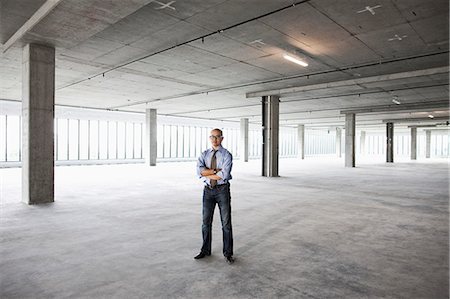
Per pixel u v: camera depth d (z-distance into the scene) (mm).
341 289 3836
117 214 7961
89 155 30672
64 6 6473
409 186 14023
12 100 22469
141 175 18641
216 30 8672
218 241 5746
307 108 25719
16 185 13508
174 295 3637
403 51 10414
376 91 17703
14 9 7305
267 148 18734
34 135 9375
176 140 39156
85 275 4184
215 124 40094
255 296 3629
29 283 3930
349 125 27875
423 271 4418
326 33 8836
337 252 5211
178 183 14656
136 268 4438
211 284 3939
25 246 5375
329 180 16453
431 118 33625
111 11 6637
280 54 10844
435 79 14102
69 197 10555
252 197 10828
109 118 30359
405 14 7543
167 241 5719
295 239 5945
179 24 8258
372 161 38781
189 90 18078
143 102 23297
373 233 6387
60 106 25719
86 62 12070
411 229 6703
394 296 3668
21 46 9516
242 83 15969
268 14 7621
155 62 11992
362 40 9367
